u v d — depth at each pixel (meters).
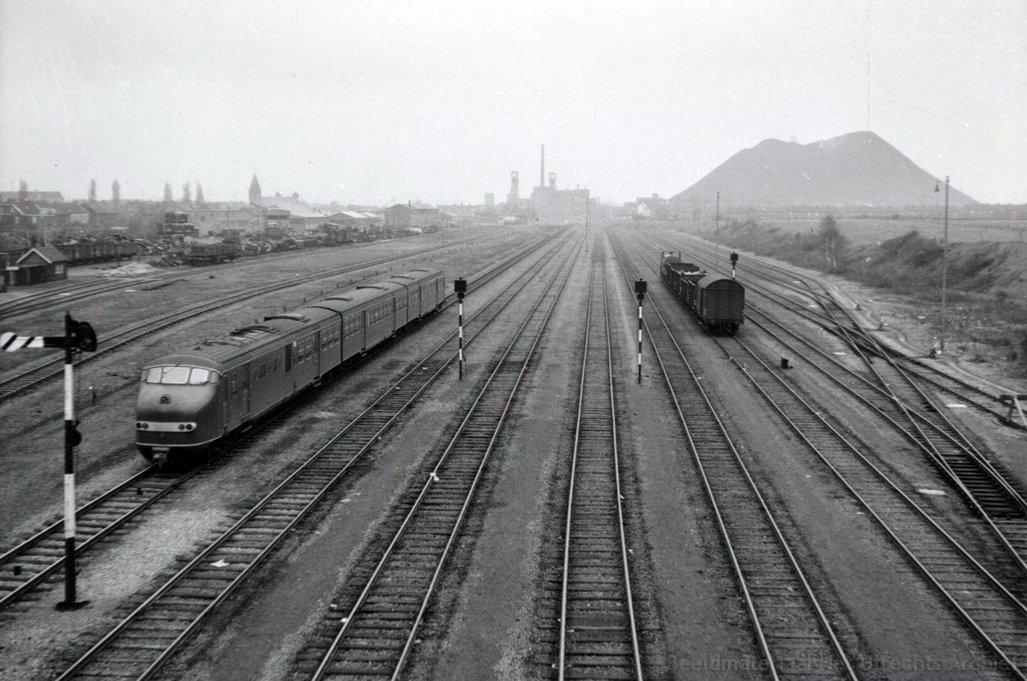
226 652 10.89
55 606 12.14
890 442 21.00
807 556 13.98
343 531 14.97
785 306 48.97
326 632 11.39
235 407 19.56
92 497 16.78
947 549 14.30
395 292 35.31
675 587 12.81
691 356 33.25
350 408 24.33
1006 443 20.84
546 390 26.88
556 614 11.93
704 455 19.75
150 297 48.91
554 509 16.12
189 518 15.59
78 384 27.38
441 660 10.73
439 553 13.98
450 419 23.09
